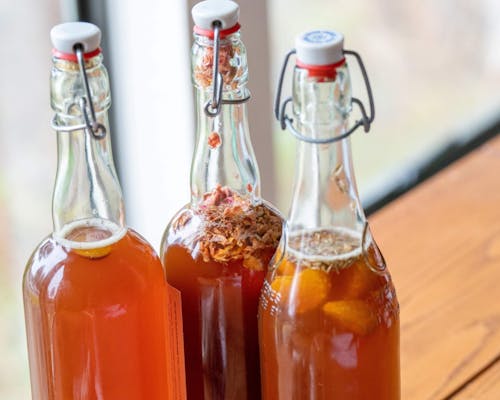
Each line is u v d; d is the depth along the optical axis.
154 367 0.82
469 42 2.11
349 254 0.78
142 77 1.57
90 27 0.75
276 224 0.88
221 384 0.89
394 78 1.99
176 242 0.88
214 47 0.79
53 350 0.80
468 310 1.19
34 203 1.66
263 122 1.63
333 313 0.77
